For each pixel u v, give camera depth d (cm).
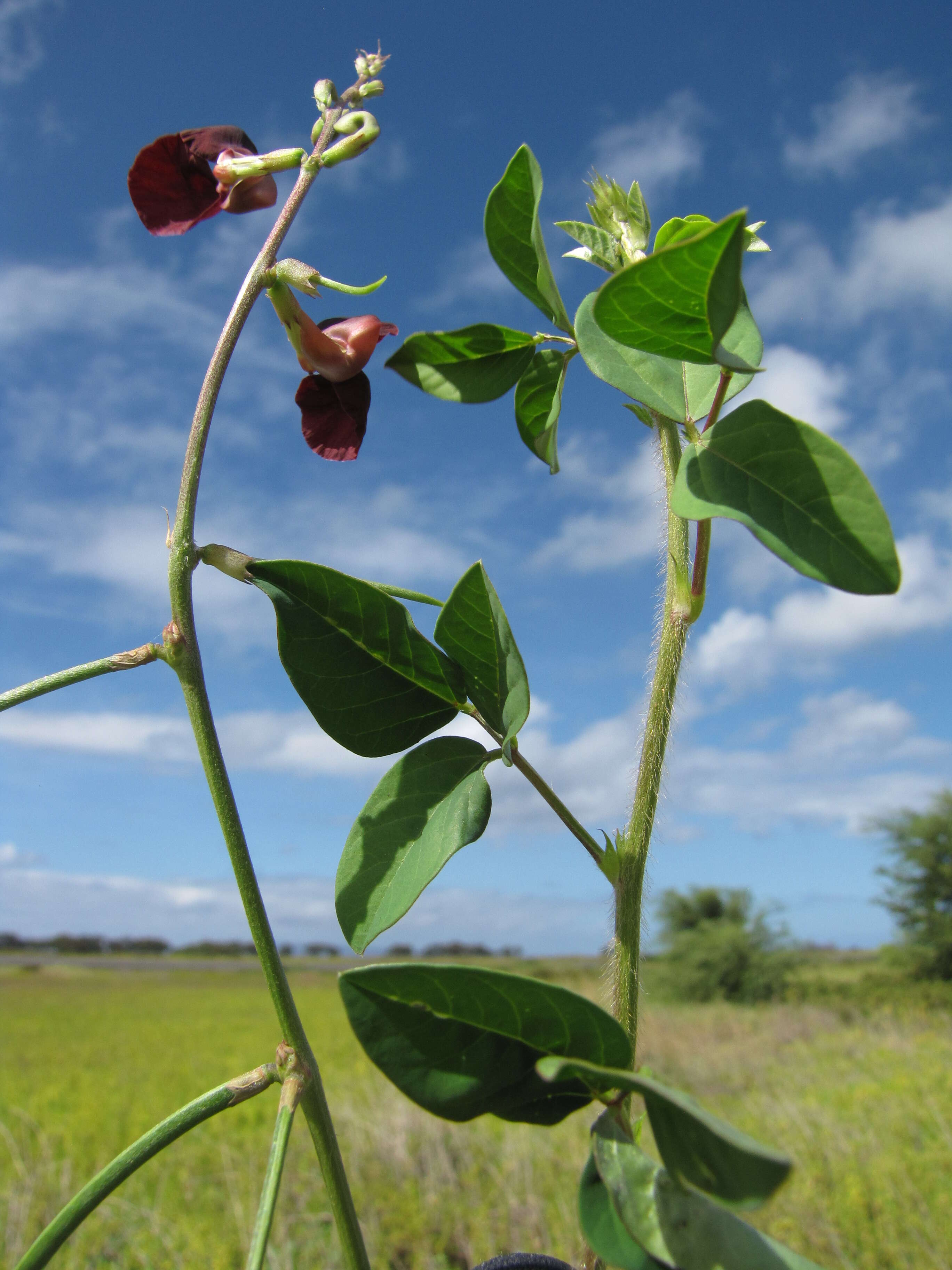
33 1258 9
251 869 11
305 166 12
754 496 10
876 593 9
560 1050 9
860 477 10
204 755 11
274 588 12
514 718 12
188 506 11
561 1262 12
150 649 11
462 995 9
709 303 9
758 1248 9
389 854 12
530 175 12
